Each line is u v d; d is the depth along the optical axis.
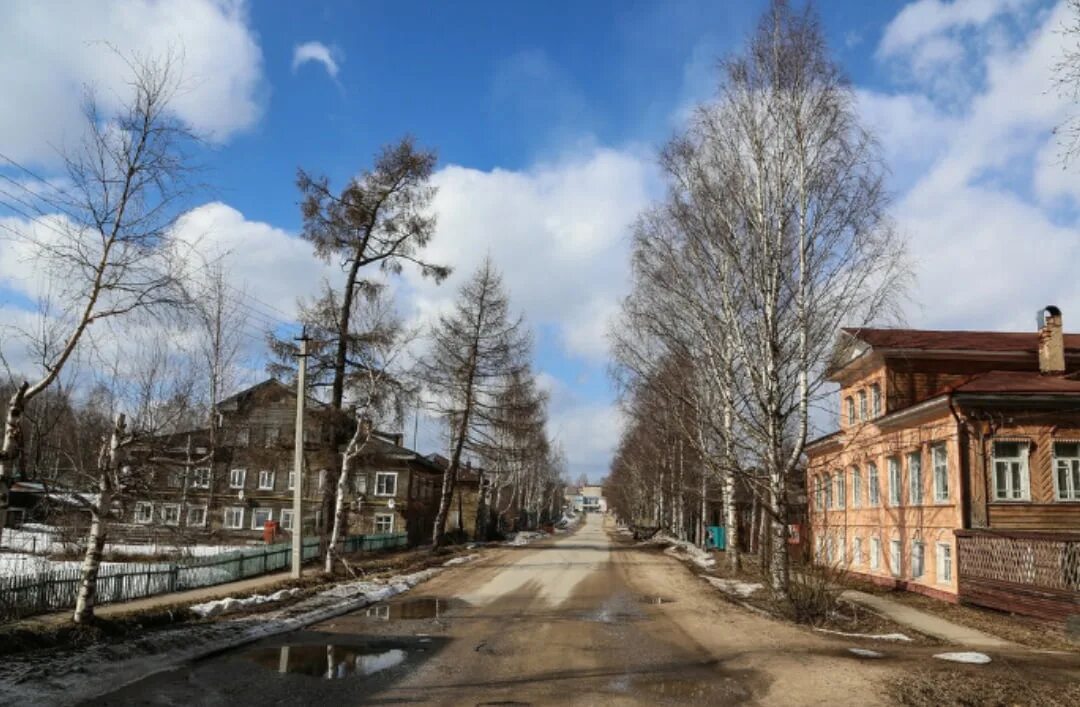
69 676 9.31
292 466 36.41
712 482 39.00
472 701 9.09
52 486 12.93
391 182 34.88
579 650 12.65
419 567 30.56
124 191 11.41
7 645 10.34
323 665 11.05
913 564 24.39
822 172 19.14
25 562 18.02
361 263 34.66
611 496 147.50
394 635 13.97
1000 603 18.47
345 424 32.28
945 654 12.23
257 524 50.81
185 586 19.16
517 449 45.38
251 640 13.08
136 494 13.98
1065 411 21.23
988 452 21.20
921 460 24.02
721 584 24.80
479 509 60.38
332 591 20.47
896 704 8.98
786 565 18.58
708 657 12.05
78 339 11.04
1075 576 15.74
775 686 9.91
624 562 34.69
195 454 27.09
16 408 10.70
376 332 33.16
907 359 26.81
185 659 11.19
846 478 31.98
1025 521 20.81
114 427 13.25
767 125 19.59
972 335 29.34
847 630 15.73
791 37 19.52
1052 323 24.56
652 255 21.27
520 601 19.91
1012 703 9.10
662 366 23.66
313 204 33.97
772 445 19.17
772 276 19.28
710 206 19.92
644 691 9.70
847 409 31.72
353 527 52.44
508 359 43.62
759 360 19.81
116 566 19.73
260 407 37.34
